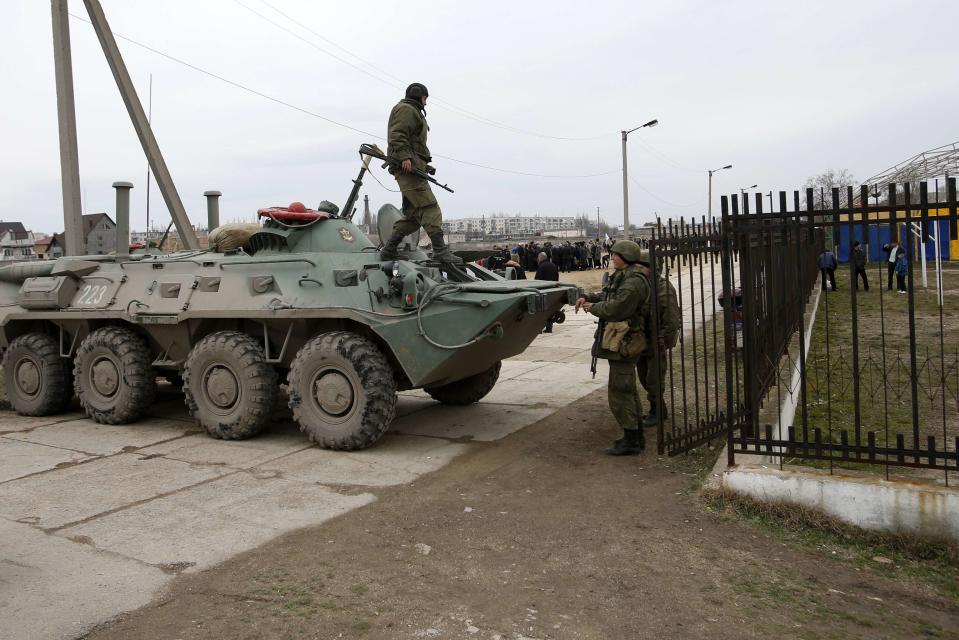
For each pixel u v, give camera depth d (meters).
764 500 4.52
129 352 7.32
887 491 4.15
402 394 8.99
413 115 6.59
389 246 6.69
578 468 5.68
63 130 12.53
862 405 7.17
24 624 3.32
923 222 3.98
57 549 4.20
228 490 5.27
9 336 8.48
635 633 3.20
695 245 5.58
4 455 6.35
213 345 6.67
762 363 6.55
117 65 13.51
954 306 15.24
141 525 4.58
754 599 3.50
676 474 5.43
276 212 6.88
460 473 5.63
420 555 4.09
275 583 3.73
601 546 4.17
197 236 15.47
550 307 6.78
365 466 5.83
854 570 3.81
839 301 17.23
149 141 13.77
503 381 9.55
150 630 3.26
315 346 6.23
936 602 3.48
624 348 5.66
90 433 7.18
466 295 6.08
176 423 7.61
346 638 3.17
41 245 39.59
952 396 7.49
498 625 3.28
